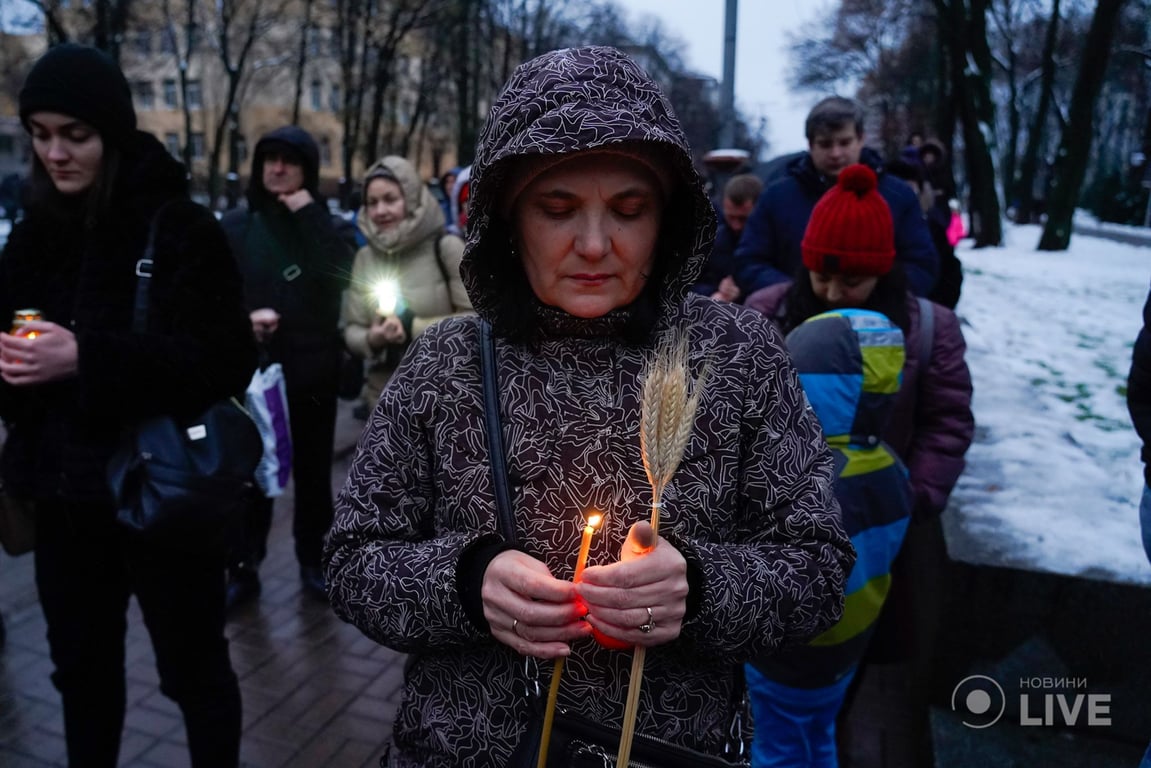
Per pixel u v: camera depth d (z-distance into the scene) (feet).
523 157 3.46
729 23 31.60
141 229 6.18
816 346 6.37
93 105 5.84
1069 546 8.08
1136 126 102.83
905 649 7.50
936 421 7.59
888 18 97.25
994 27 90.89
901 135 120.26
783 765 6.72
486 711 3.72
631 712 3.24
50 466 6.31
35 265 6.36
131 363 5.85
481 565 3.42
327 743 9.07
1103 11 50.75
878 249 6.89
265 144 11.32
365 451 3.92
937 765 7.49
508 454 3.67
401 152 116.16
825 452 3.93
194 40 82.23
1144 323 5.24
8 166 119.24
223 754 6.79
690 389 3.65
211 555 6.51
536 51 97.55
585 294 3.59
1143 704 7.51
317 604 12.12
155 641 6.59
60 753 8.80
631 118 3.27
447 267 11.58
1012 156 108.68
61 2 64.03
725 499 3.70
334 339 11.96
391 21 81.97
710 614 3.29
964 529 8.54
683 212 3.71
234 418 6.55
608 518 3.60
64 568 6.50
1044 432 11.82
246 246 11.66
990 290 32.45
